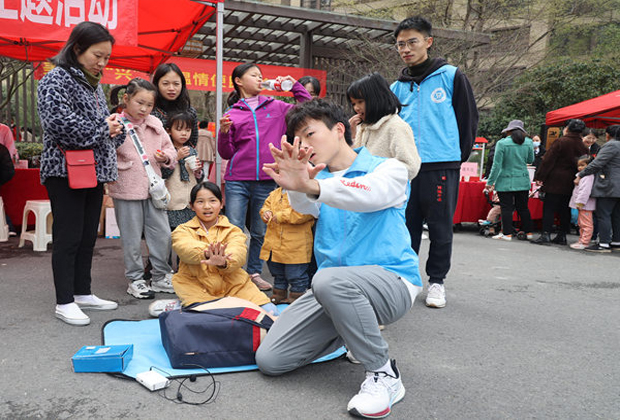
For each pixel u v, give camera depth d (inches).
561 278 177.6
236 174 144.0
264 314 94.9
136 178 130.6
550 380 89.7
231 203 145.6
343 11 550.0
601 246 239.9
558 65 633.0
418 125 131.4
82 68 110.7
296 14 328.2
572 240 271.4
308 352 85.9
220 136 141.4
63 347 97.7
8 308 121.8
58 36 136.2
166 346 92.6
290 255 127.3
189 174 147.9
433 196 130.8
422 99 131.3
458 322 122.6
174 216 145.1
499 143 261.1
